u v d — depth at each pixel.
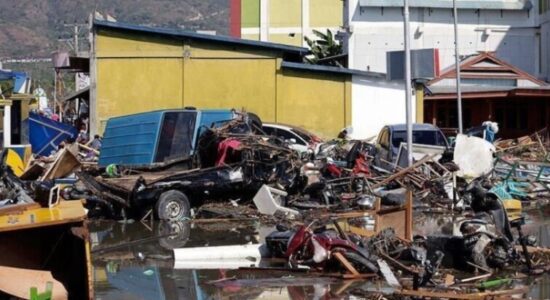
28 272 9.05
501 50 50.59
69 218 8.66
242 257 13.42
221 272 12.30
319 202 19.45
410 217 13.33
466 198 19.42
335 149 24.89
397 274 11.73
